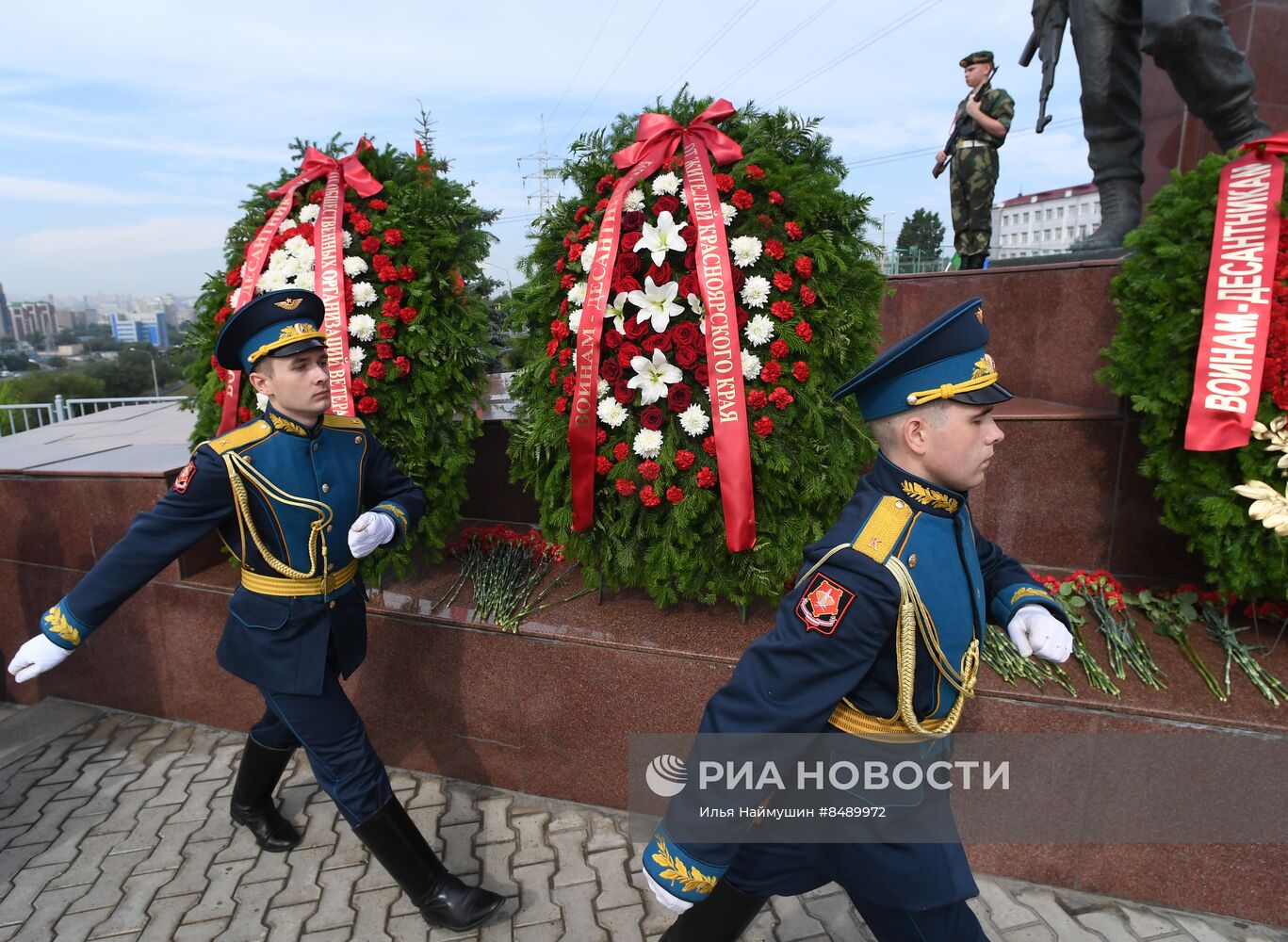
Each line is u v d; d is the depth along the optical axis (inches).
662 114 108.9
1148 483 130.2
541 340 118.2
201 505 86.7
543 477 116.2
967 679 61.9
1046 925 94.6
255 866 110.0
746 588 106.5
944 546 60.2
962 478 59.4
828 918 98.1
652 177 106.8
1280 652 102.0
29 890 106.7
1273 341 96.5
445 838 112.7
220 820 119.7
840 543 58.7
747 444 99.3
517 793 122.2
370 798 92.8
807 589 57.3
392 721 126.6
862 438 107.0
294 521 90.3
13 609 153.3
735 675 58.0
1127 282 113.1
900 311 186.7
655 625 112.0
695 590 108.3
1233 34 210.1
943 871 62.9
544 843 111.5
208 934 98.7
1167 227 107.4
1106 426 131.4
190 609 137.3
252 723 141.1
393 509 96.9
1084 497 134.7
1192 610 110.3
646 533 106.7
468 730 121.9
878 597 55.8
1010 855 100.6
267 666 91.4
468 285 134.2
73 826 119.2
